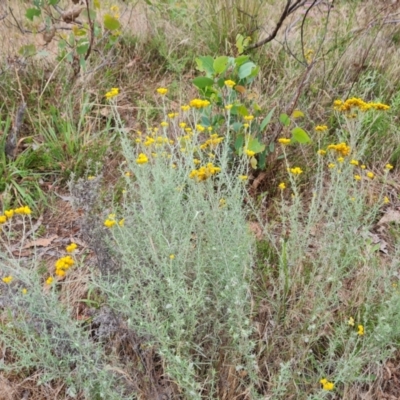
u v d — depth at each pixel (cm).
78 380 173
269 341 196
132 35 409
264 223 265
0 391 184
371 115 321
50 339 177
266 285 220
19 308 168
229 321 175
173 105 339
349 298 216
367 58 372
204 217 200
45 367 172
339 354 199
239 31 391
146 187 194
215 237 191
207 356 185
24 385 189
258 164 282
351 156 237
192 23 406
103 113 332
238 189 208
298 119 318
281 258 204
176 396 172
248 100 313
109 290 167
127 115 334
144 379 175
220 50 388
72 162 291
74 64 334
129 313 171
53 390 184
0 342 198
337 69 355
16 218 264
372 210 240
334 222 220
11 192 276
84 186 190
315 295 208
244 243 192
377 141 320
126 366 179
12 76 342
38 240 251
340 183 223
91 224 187
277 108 309
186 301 180
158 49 400
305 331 194
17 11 411
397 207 292
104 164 297
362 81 330
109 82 360
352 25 392
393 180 310
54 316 161
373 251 229
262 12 406
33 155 293
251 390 169
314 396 160
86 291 218
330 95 339
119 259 192
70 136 305
